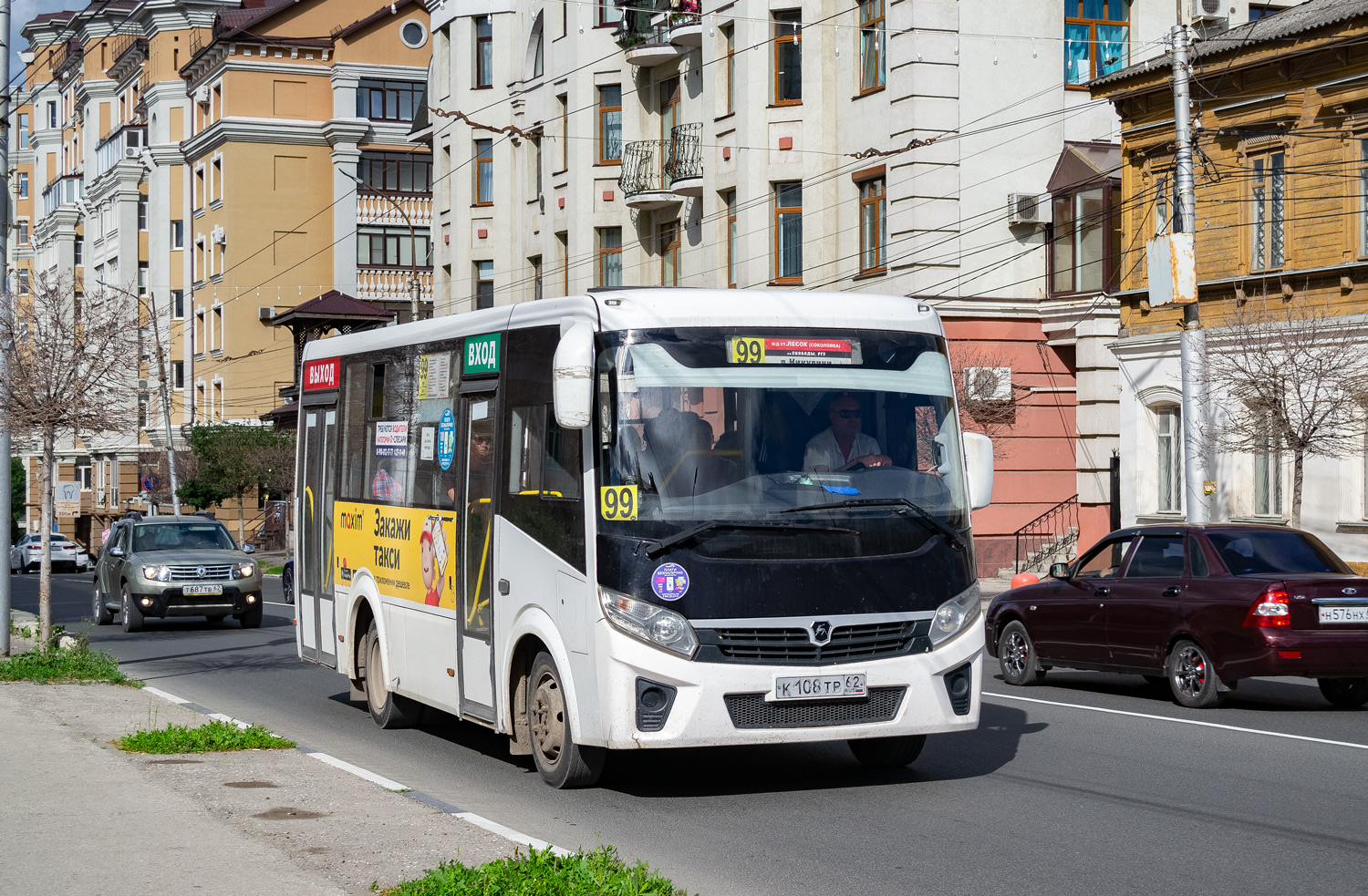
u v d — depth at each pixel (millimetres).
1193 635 14258
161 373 51344
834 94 34969
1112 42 34094
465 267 47062
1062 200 33031
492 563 10594
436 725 13242
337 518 14000
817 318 9805
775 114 35438
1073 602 15781
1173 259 22672
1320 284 25375
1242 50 26312
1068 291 32938
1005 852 8086
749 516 9211
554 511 9688
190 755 10641
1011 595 16828
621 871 6707
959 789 9938
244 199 63969
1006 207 33000
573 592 9406
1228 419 24859
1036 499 33438
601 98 41469
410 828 8117
